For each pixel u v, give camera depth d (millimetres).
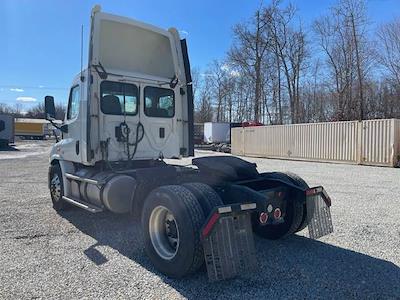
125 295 3736
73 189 7105
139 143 6902
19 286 3934
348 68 39625
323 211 5207
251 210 4113
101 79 6496
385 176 14516
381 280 4117
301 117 47062
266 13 47469
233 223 4016
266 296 3730
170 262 4191
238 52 50031
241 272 4219
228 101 58969
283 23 47281
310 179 13492
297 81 47406
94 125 6434
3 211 7598
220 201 4281
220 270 3887
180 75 7488
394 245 5363
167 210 4277
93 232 6008
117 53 6992
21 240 5574
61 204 7535
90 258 4809
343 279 4145
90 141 6371
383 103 38656
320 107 46406
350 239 5652
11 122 41906
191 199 4160
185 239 4016
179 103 7488
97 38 6434
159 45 7461
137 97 6895
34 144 50656
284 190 5152
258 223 4797
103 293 3775
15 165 19438
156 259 4391
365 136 19875
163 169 5770
